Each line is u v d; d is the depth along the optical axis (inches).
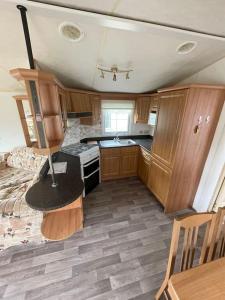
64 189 68.2
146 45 74.7
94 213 106.0
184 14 54.4
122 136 164.7
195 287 36.0
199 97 82.5
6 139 130.0
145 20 57.2
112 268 71.4
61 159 103.1
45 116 61.9
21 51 72.1
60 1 47.4
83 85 121.2
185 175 101.4
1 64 82.1
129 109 153.8
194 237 49.3
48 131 72.1
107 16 53.8
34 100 55.4
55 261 73.6
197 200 109.2
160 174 110.3
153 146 117.0
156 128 111.3
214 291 35.4
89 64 89.8
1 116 123.3
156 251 80.0
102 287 64.1
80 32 63.7
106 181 146.5
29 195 64.2
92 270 70.2
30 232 74.2
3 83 106.6
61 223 81.0
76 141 138.6
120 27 60.0
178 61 91.2
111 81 116.5
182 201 109.7
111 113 153.9
